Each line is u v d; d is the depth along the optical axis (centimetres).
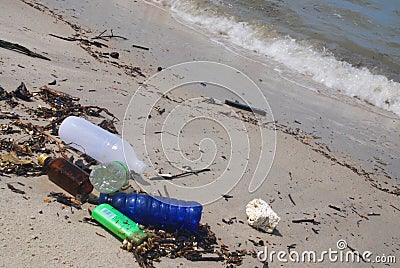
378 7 603
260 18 519
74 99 241
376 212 233
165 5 546
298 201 224
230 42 466
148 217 178
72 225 171
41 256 158
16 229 162
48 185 183
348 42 483
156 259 171
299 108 342
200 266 174
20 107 220
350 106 373
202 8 531
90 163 198
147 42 401
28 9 373
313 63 439
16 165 186
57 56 287
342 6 589
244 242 191
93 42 352
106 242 169
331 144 291
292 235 204
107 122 227
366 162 280
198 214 183
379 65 445
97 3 480
